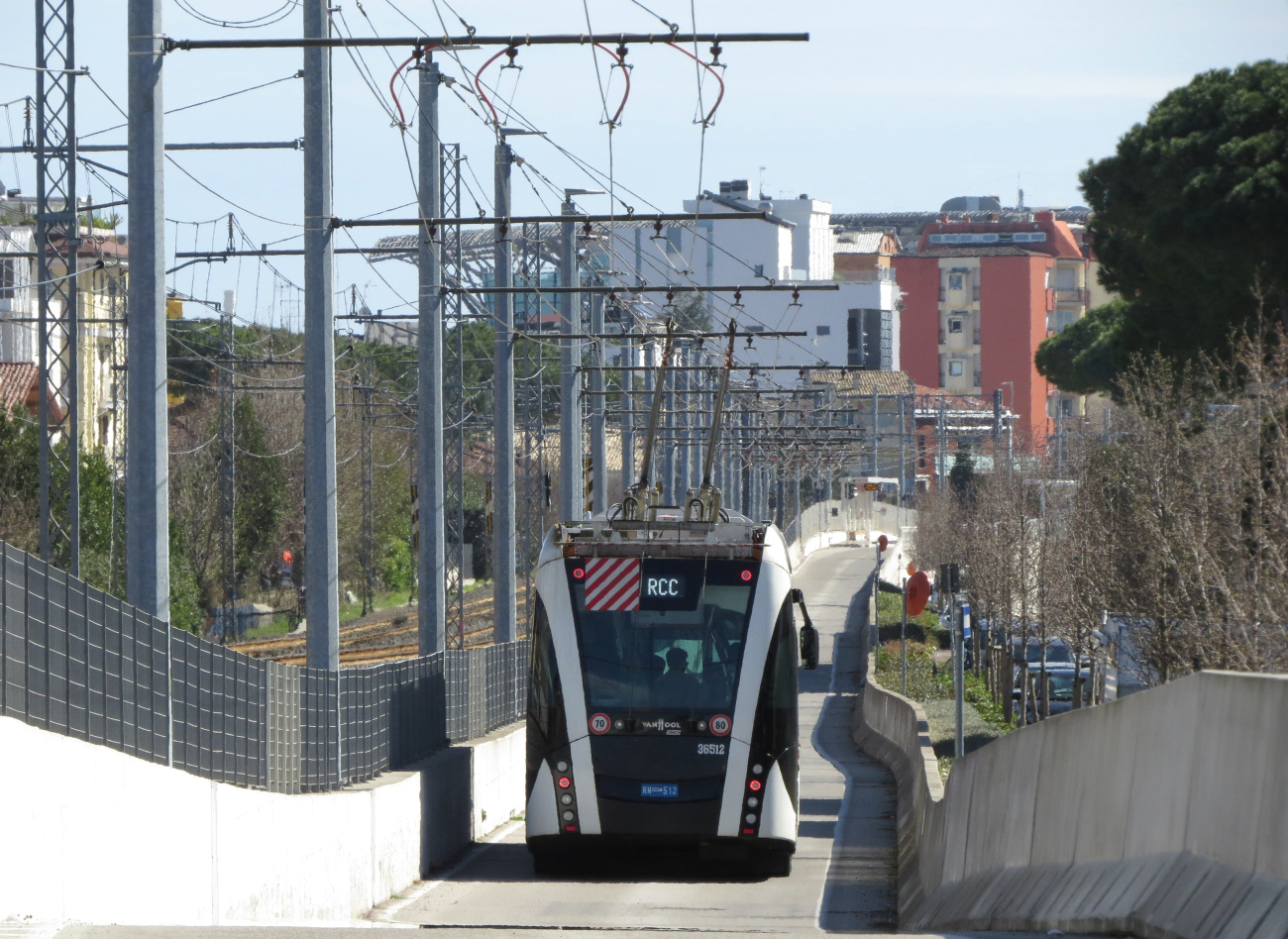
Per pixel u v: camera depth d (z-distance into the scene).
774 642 74.12
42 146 114.75
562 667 73.75
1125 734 36.16
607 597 74.44
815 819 109.25
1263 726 27.75
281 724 58.22
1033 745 46.19
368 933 35.66
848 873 80.50
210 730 50.53
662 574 74.44
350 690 68.56
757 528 76.62
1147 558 106.56
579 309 147.12
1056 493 194.38
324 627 72.94
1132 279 138.12
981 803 54.53
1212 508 97.94
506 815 101.50
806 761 161.75
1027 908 40.94
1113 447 142.38
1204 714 30.84
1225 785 29.28
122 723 43.59
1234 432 100.25
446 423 144.50
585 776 72.62
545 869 78.12
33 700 38.38
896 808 115.88
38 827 37.00
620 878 76.75
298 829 56.62
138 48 56.94
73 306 116.31
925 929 54.31
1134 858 34.25
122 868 41.75
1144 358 135.75
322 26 74.88
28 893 36.41
